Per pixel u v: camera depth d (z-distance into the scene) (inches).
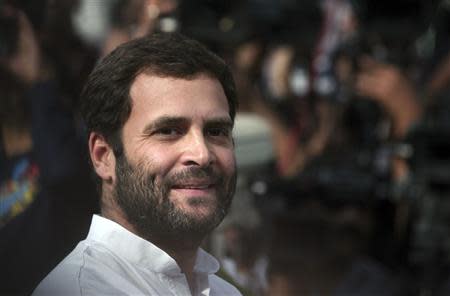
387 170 272.5
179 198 125.9
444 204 261.4
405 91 311.3
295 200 231.3
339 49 327.9
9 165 194.5
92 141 133.1
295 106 313.4
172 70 127.3
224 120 129.2
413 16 353.1
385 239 246.8
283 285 218.5
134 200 126.9
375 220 242.4
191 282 135.5
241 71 298.0
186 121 126.6
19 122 196.7
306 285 219.3
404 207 255.0
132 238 128.1
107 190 132.6
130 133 127.7
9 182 194.2
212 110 128.0
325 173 250.8
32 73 200.5
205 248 202.5
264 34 326.3
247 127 250.5
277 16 334.0
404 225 253.3
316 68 325.1
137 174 126.5
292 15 340.5
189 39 131.6
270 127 269.1
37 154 196.2
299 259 218.2
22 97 198.5
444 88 313.4
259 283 214.5
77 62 206.5
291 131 301.0
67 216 195.8
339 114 314.3
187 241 129.5
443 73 316.5
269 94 313.7
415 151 274.8
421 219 261.3
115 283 125.0
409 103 309.9
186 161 125.6
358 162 276.4
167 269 128.5
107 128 130.1
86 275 124.0
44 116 198.7
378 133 308.5
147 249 128.0
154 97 126.6
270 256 217.6
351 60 324.8
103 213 133.9
